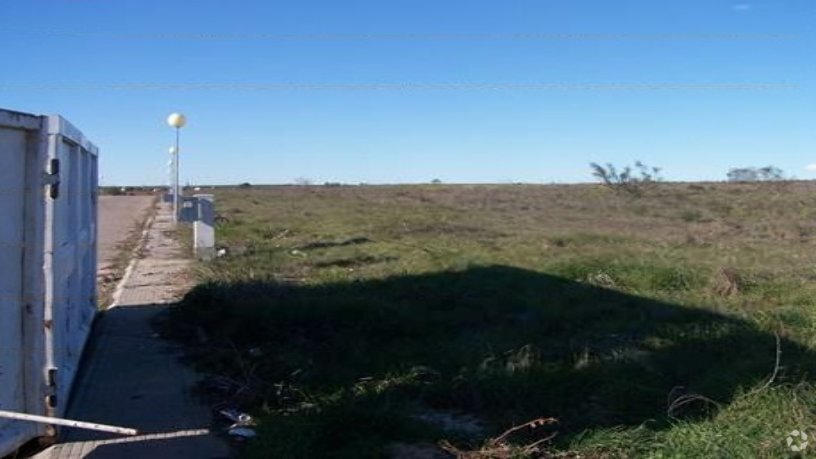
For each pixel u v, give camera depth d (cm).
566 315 927
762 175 4728
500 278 1217
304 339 823
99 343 826
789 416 541
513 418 571
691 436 516
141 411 600
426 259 1490
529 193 4809
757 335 810
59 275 557
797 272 1312
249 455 505
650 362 697
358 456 492
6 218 488
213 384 667
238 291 1012
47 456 507
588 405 596
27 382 511
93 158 899
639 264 1299
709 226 2436
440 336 848
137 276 1366
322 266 1481
